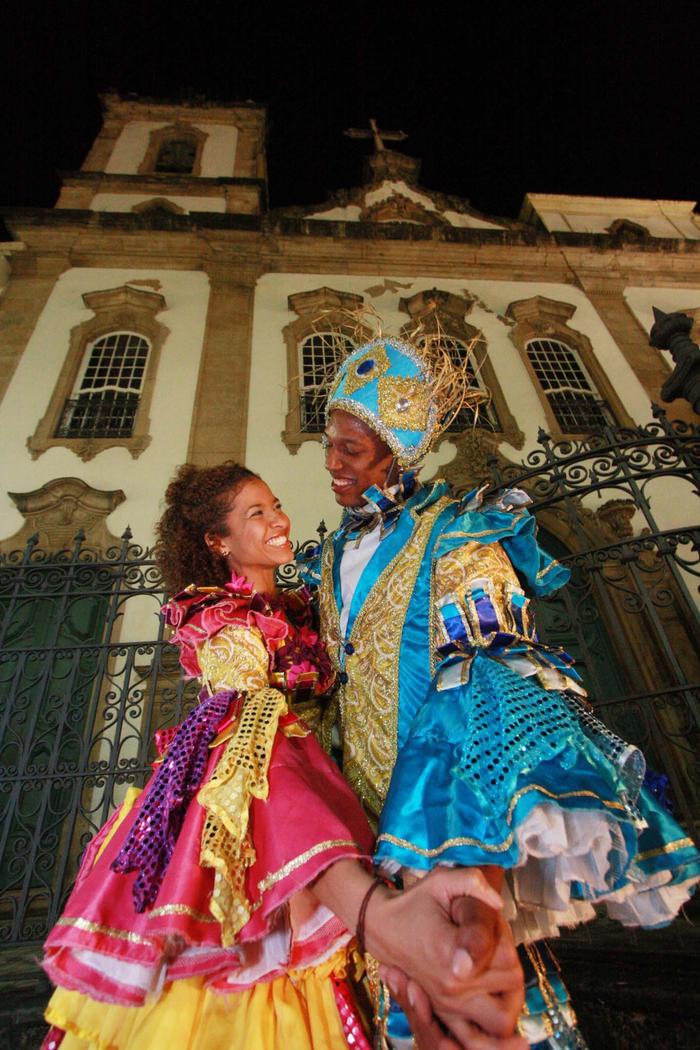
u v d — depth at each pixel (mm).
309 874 919
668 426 5043
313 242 13102
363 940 840
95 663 6641
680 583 4387
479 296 13016
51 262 12086
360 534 1664
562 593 4648
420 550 1394
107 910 1071
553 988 1078
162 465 8969
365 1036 1155
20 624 7027
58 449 9086
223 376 10273
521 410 10578
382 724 1254
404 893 811
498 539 1218
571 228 16219
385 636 1326
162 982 1054
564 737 853
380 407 1611
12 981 2883
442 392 1790
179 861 1030
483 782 859
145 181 14688
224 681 1294
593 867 866
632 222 16375
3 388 9852
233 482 1747
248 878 1020
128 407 10094
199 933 960
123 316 11273
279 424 9641
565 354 12219
